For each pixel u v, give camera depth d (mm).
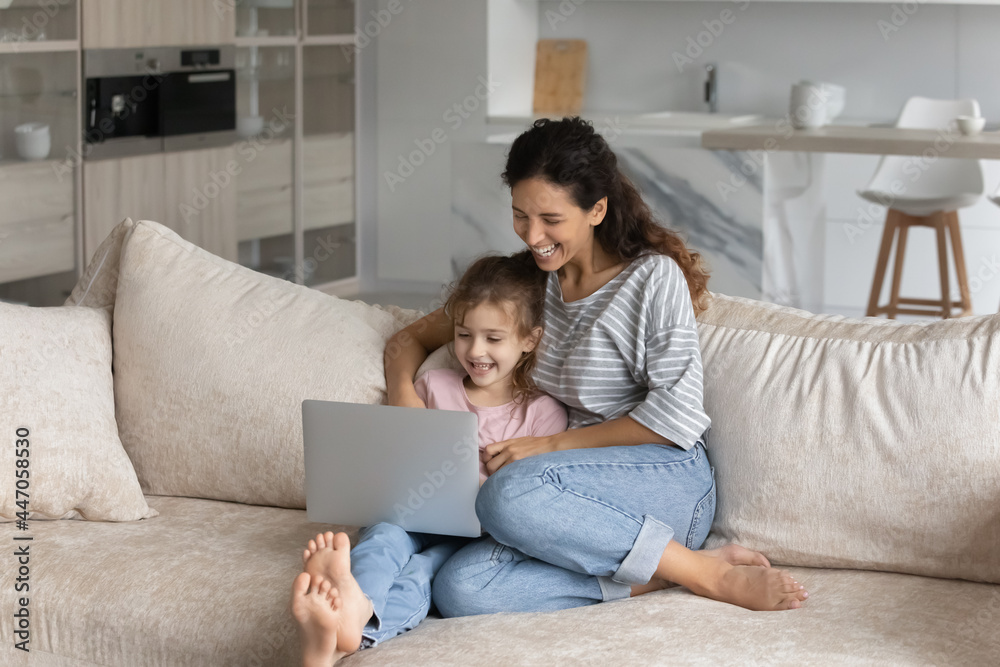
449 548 1669
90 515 1778
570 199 1679
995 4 4875
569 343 1794
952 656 1312
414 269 5645
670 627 1399
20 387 1779
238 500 1885
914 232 4902
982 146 3816
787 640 1354
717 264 4422
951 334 1623
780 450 1632
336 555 1359
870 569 1591
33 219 4008
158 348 1922
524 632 1402
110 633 1509
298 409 1840
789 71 5348
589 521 1520
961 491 1521
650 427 1651
